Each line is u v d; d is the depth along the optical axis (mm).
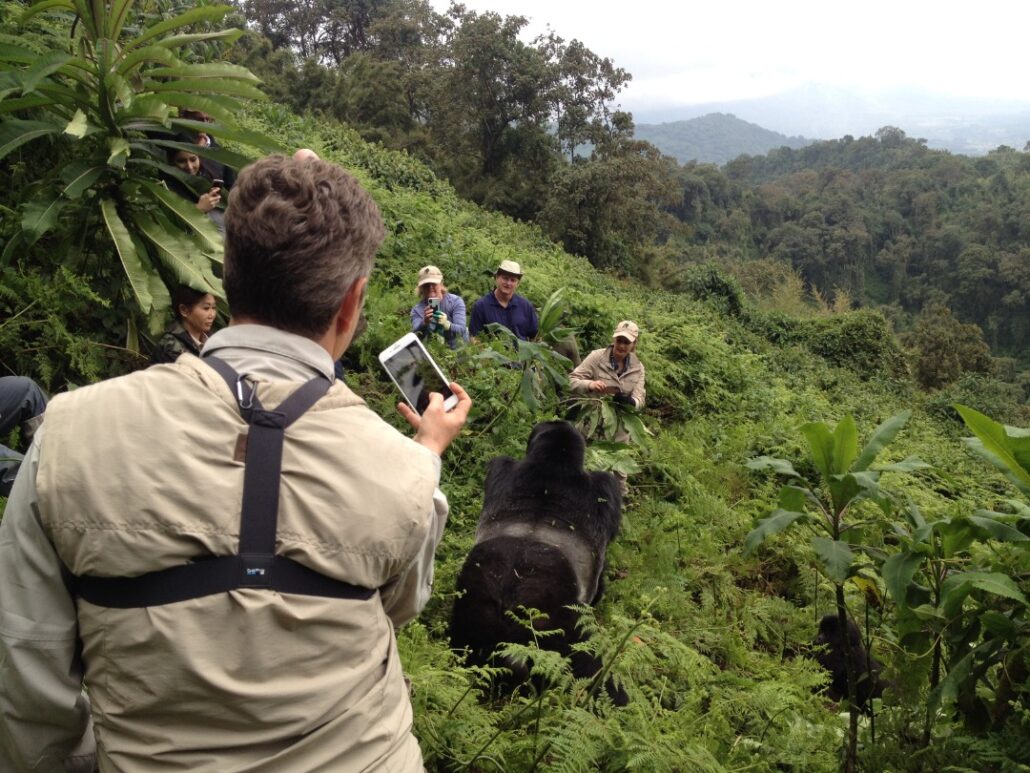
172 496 1329
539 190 51281
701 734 3514
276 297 1504
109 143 4945
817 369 25062
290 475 1398
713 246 127375
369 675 1471
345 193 1573
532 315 7930
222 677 1332
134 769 1358
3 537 1387
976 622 3479
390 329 7516
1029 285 123000
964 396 31641
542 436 4453
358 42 83312
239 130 5234
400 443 1521
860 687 4289
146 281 4789
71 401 1413
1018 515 3504
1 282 4633
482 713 3133
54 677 1401
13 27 5695
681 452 8320
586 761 2658
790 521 3791
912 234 143625
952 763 3281
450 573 4625
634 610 5234
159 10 8750
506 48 49969
